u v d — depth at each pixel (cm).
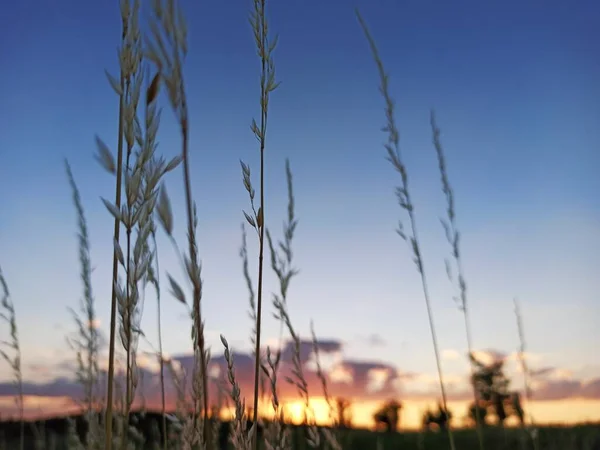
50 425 388
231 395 158
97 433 275
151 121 107
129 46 112
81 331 327
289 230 290
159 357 183
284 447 206
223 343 160
